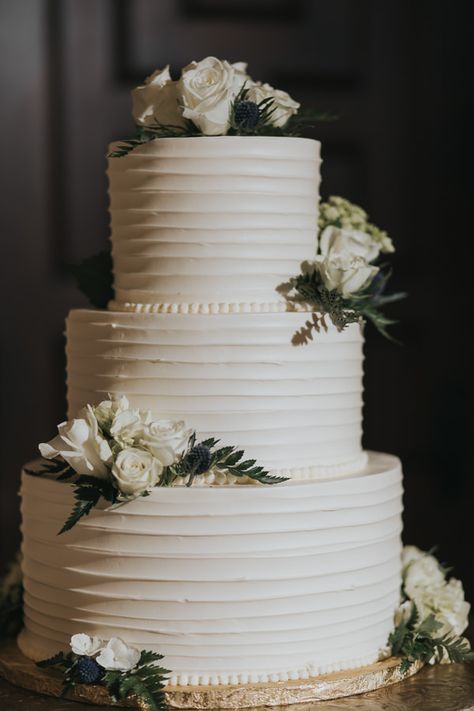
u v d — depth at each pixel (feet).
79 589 9.80
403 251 19.01
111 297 10.93
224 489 9.43
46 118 18.42
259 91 10.28
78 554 9.78
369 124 18.86
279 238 10.05
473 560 19.25
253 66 18.54
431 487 19.25
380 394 19.07
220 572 9.45
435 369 19.17
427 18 18.84
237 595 9.48
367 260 10.72
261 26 18.57
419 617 10.70
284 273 10.12
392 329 19.03
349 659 9.97
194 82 9.90
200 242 9.92
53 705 9.53
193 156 9.84
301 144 10.12
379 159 18.90
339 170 18.81
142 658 9.44
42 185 18.47
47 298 18.57
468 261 19.10
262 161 9.91
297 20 18.65
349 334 10.31
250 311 9.94
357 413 10.63
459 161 19.01
